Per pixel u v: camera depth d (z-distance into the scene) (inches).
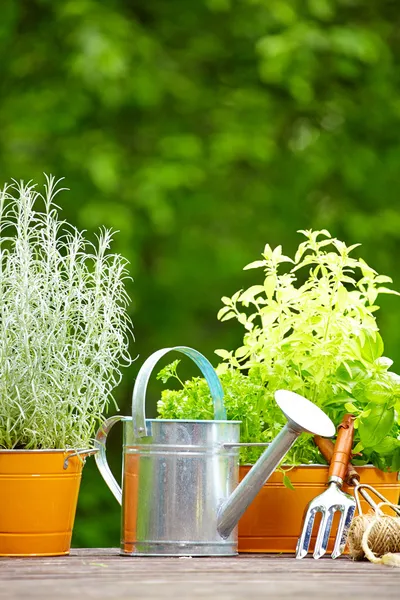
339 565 91.4
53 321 102.7
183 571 84.2
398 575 83.3
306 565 90.8
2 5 319.9
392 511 108.7
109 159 307.0
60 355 102.3
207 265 319.3
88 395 103.5
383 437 103.3
